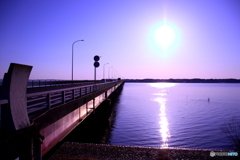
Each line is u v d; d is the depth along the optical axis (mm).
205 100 70125
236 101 66875
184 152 8398
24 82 5160
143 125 30359
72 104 12125
